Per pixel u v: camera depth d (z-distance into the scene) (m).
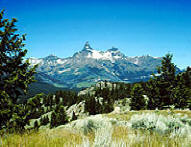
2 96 6.86
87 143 2.61
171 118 5.62
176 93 32.38
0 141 3.34
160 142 3.49
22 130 5.73
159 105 32.81
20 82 7.38
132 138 3.35
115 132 4.90
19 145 3.41
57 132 6.26
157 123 4.99
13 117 6.60
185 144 3.18
